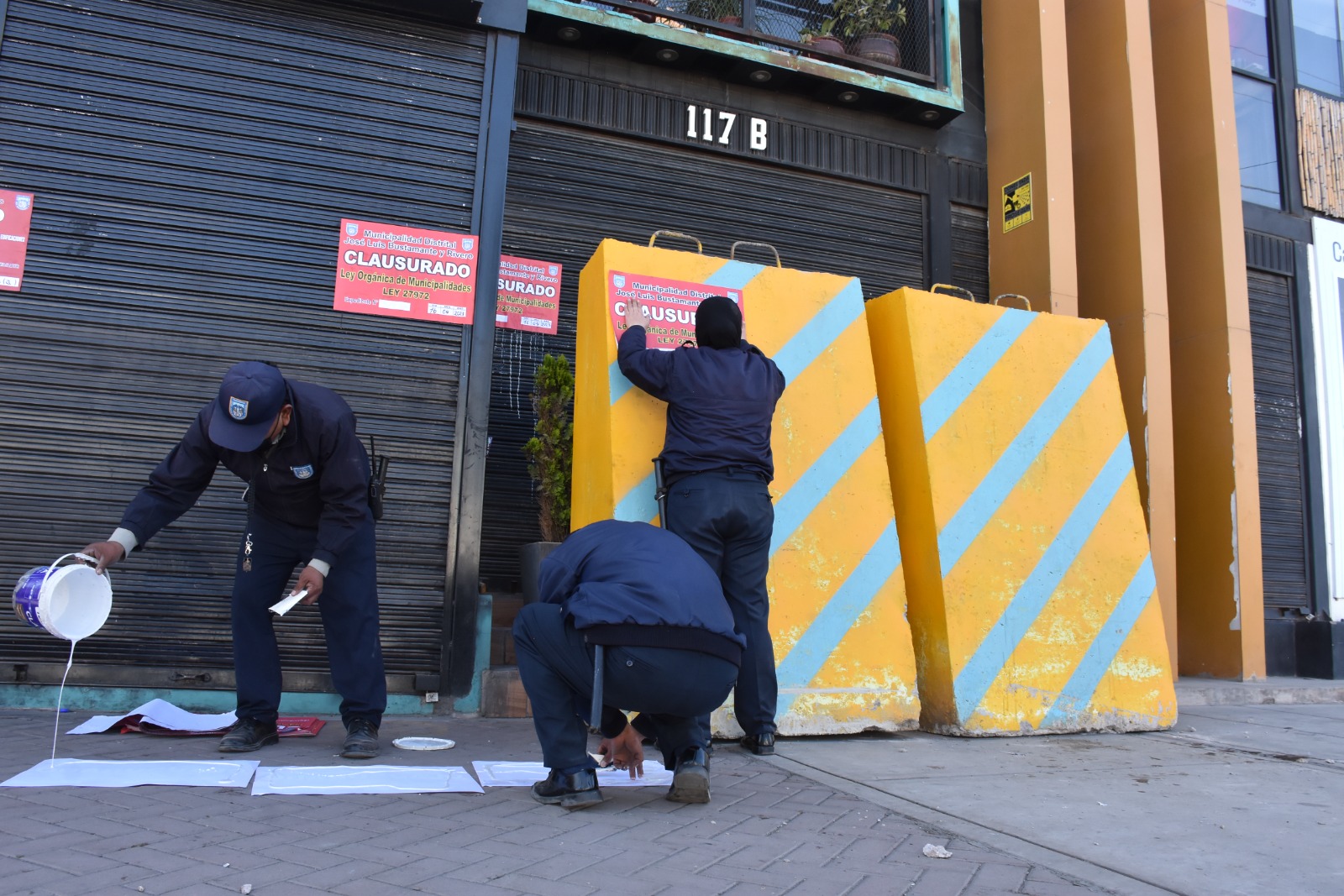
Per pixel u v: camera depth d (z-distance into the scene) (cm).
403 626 446
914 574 452
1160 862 246
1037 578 456
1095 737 439
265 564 351
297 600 316
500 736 396
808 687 408
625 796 295
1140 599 477
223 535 432
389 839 235
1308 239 811
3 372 416
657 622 258
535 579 460
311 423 329
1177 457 741
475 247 478
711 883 212
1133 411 662
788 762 359
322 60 473
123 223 438
